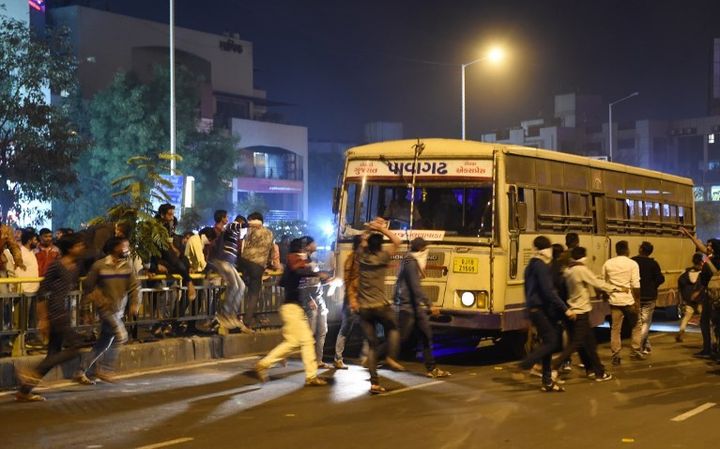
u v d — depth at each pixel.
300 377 12.33
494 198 13.37
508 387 11.66
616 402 10.60
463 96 38.38
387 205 13.98
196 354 13.88
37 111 30.44
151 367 13.12
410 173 13.89
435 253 13.48
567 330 11.88
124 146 39.19
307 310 12.93
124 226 12.66
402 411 9.94
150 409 9.98
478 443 8.38
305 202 58.44
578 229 15.96
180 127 41.34
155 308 13.58
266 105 59.72
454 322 13.34
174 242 15.12
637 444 8.37
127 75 41.22
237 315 14.73
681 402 10.63
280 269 16.31
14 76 30.34
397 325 11.73
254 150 55.88
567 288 11.95
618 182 18.06
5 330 11.67
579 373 13.09
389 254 11.48
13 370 11.50
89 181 40.72
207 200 43.09
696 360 14.68
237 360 13.95
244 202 49.28
